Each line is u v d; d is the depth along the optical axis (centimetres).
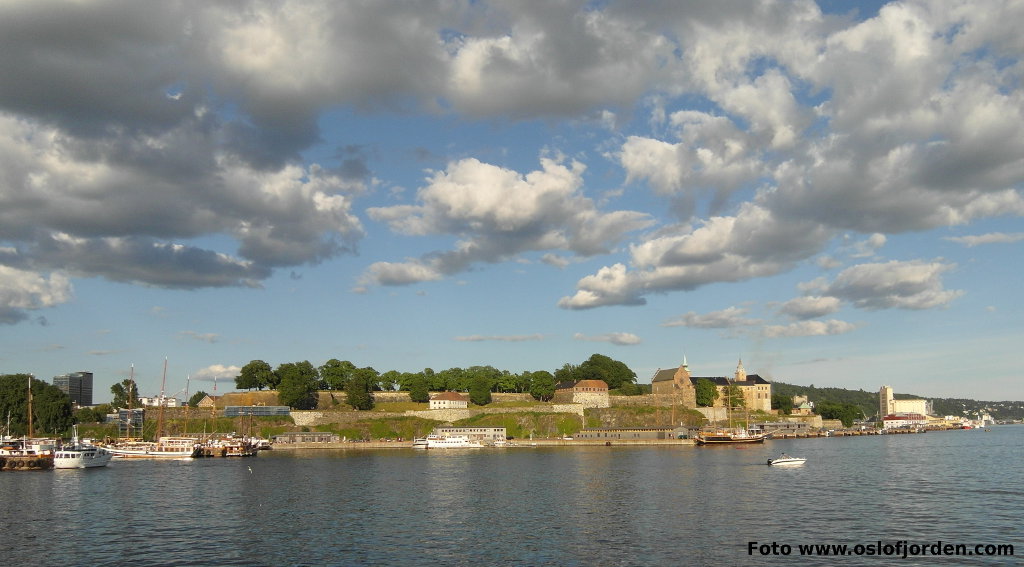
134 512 11262
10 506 11981
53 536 9394
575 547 8556
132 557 8206
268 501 12350
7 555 8331
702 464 19250
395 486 14400
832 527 9650
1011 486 13888
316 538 9144
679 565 7731
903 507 11256
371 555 8231
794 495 12669
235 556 8225
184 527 9950
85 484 15200
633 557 8069
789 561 7869
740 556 8088
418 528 9750
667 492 13138
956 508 11131
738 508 11231
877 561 7856
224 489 14112
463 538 9088
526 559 8006
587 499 12319
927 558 7969
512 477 16000
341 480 15600
